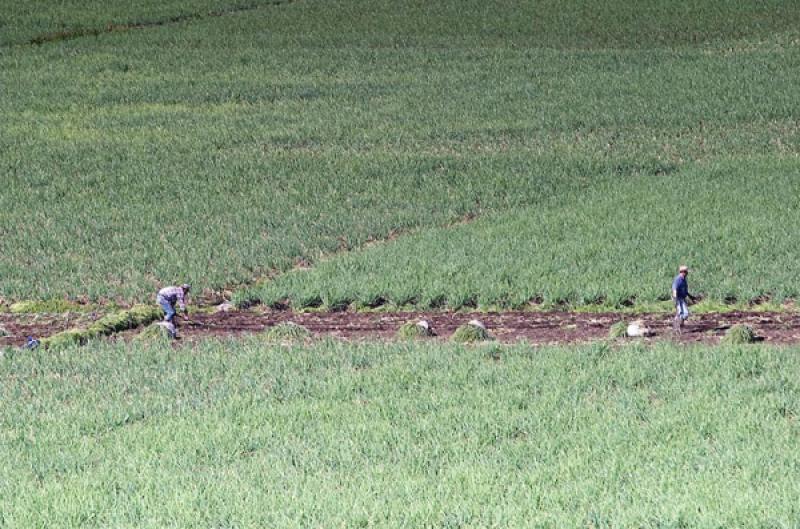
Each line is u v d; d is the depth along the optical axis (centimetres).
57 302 12938
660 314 11781
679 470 6525
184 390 8950
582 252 13825
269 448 7438
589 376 8800
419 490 6419
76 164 19688
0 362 10025
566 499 6141
